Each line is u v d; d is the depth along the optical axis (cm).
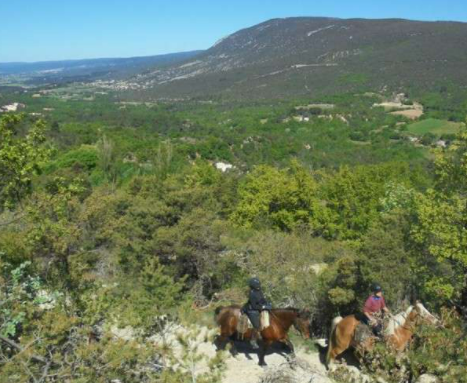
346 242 2175
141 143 8338
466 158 1596
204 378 820
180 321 1062
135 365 806
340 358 1223
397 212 1711
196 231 1848
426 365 813
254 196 3366
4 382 697
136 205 2189
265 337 1154
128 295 1409
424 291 1488
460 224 1597
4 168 1320
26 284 1008
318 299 1512
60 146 7538
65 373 726
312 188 3288
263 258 1766
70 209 1911
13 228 1633
